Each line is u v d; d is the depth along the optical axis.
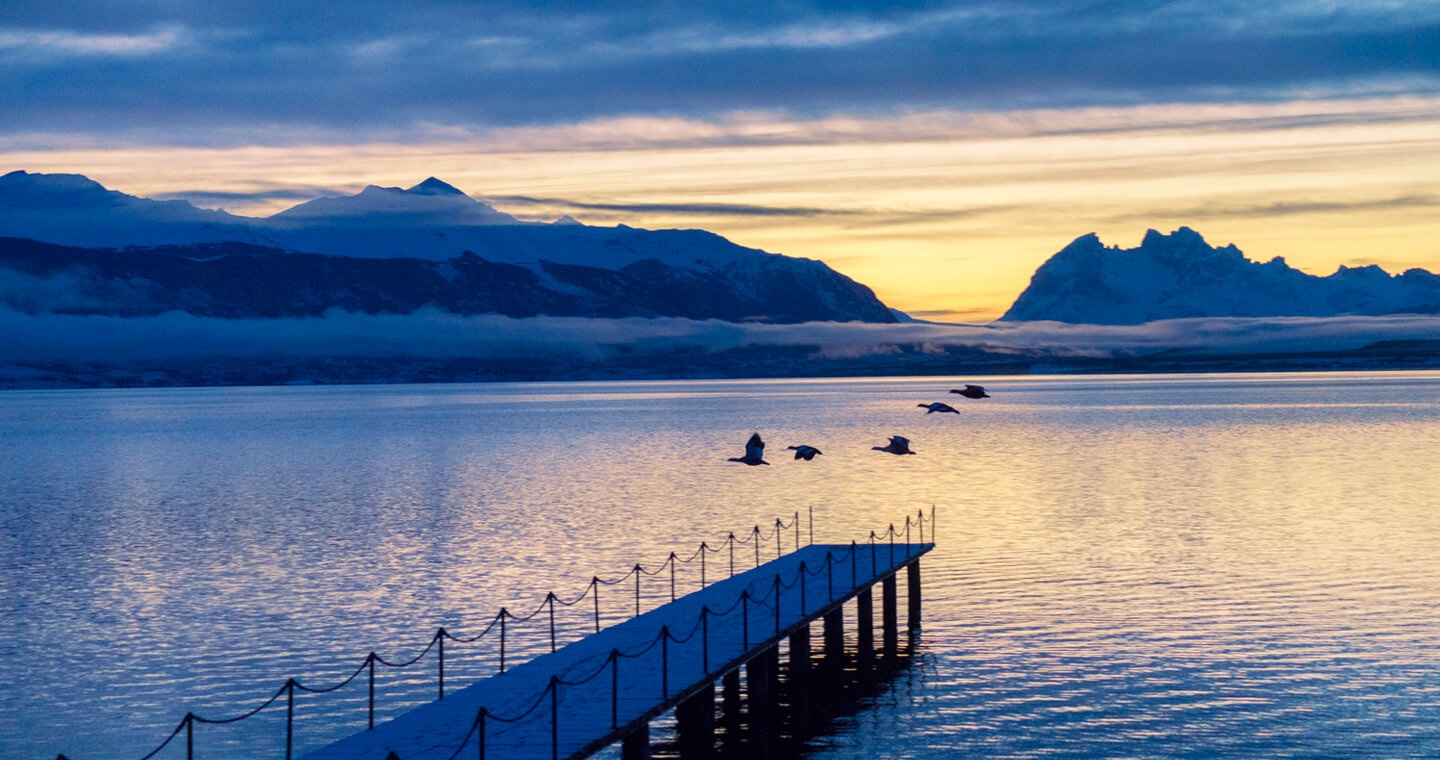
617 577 71.94
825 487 117.12
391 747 33.03
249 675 52.25
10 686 51.03
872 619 61.53
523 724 34.88
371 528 93.62
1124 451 155.62
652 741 44.75
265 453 178.00
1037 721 45.41
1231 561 73.50
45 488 131.00
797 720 46.50
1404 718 44.62
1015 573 70.44
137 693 50.06
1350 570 70.19
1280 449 156.12
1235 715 45.31
